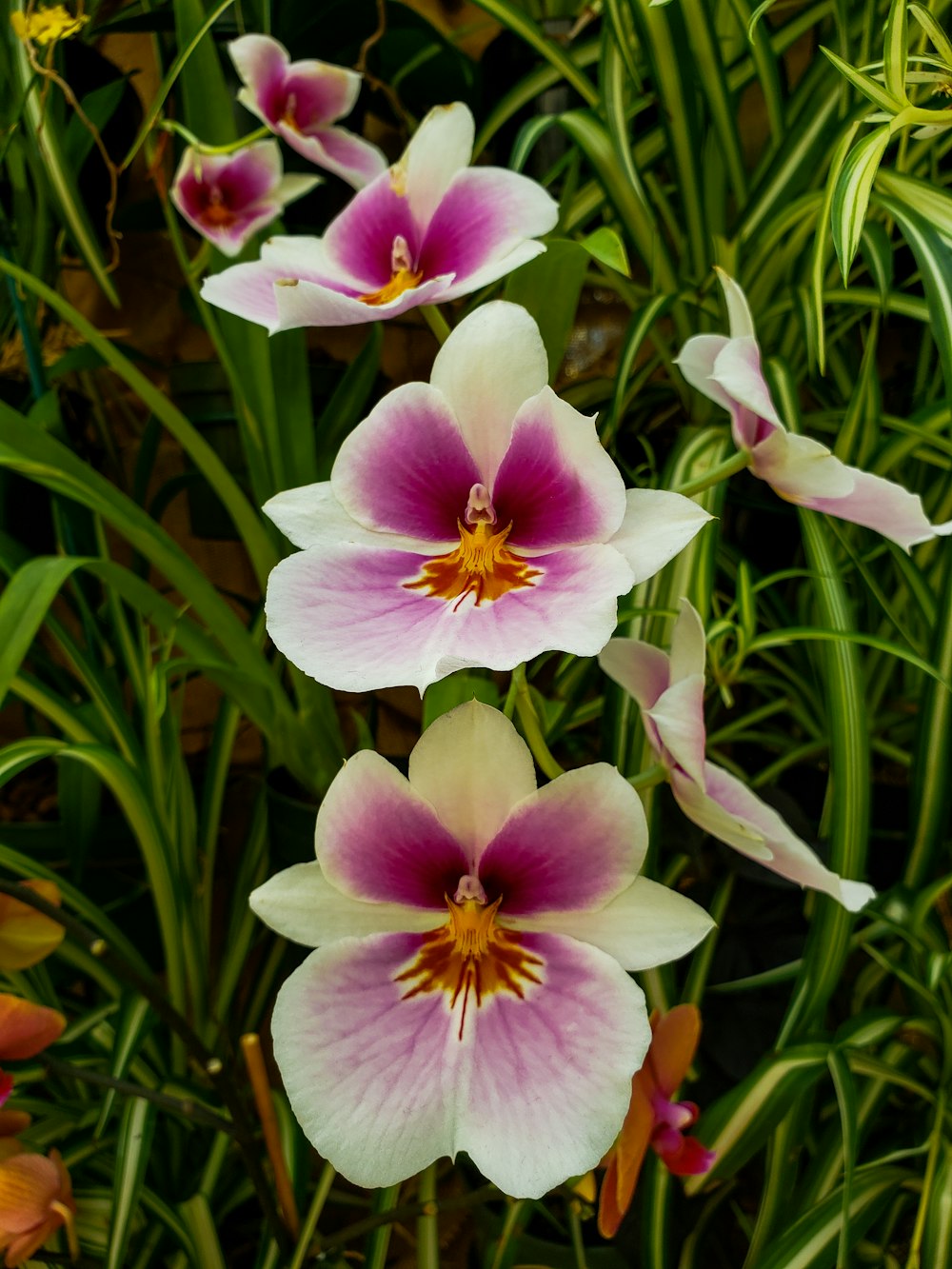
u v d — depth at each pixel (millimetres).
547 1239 389
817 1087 429
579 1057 246
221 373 475
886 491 276
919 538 288
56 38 385
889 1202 397
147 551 356
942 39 278
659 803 367
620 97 396
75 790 406
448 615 254
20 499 484
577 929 262
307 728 406
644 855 252
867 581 372
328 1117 244
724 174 437
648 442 506
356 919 264
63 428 427
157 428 498
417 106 551
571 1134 240
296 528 268
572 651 237
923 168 430
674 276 413
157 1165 401
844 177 269
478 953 264
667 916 257
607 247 298
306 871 263
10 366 504
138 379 369
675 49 372
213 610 371
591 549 253
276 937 477
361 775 253
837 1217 357
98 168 526
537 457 259
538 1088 245
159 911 382
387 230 313
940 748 366
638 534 256
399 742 583
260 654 387
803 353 455
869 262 365
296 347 402
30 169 480
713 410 431
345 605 255
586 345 563
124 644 419
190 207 406
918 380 509
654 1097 302
